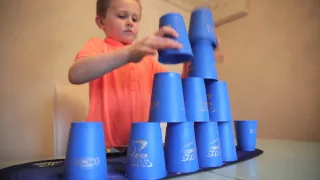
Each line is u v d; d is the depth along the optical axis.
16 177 0.37
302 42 1.02
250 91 1.21
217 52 0.60
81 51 0.62
